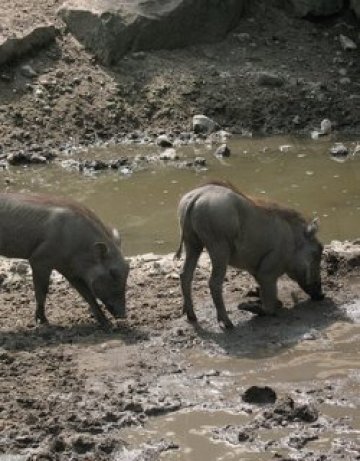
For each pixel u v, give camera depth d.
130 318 15.41
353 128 27.83
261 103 28.47
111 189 22.80
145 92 28.48
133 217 20.84
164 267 17.53
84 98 27.94
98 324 15.28
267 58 30.73
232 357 14.02
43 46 29.16
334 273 17.09
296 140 26.88
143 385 13.08
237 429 11.86
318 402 12.53
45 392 12.85
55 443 11.34
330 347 14.30
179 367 13.66
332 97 28.84
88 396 12.73
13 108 27.20
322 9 32.66
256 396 12.55
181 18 30.33
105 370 13.56
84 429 11.88
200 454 11.33
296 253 15.55
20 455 11.30
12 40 28.25
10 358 13.87
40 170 24.52
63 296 16.59
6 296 16.56
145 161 25.05
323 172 23.72
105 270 15.06
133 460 11.19
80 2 29.91
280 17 32.75
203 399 12.66
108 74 28.86
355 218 20.41
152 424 12.05
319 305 15.88
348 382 13.12
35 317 15.45
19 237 15.13
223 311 14.98
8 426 11.88
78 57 29.12
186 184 23.03
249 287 16.69
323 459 11.14
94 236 15.16
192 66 29.73
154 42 30.06
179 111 28.09
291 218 15.58
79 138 26.86
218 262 14.71
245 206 14.91
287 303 16.03
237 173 23.80
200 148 26.27
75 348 14.31
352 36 32.38
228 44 31.20
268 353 14.13
